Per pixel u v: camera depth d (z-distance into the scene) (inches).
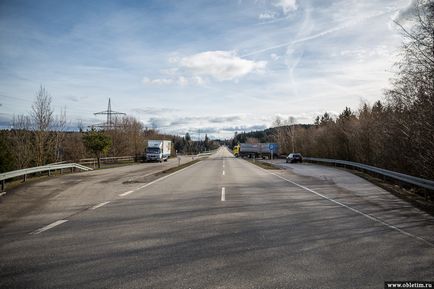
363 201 399.2
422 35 478.0
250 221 280.1
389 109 772.6
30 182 649.6
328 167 1225.4
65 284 148.6
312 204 373.7
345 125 1370.6
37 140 1111.6
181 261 177.5
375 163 970.1
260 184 597.6
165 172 935.7
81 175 840.3
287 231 245.0
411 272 162.9
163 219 289.7
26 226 267.7
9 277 157.0
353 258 183.6
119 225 267.3
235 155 3051.2
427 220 288.7
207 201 394.0
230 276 156.5
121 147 1969.7
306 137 2161.7
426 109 512.1
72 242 217.2
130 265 171.5
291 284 147.6
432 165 518.9
